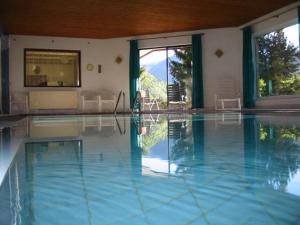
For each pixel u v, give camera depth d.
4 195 1.32
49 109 11.88
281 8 9.21
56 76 12.31
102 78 12.30
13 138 3.29
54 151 2.52
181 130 4.25
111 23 10.36
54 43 12.00
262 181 1.50
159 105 12.41
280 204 1.17
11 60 11.64
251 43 10.50
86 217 1.07
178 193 1.32
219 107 11.01
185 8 9.04
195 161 2.04
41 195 1.31
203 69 11.37
